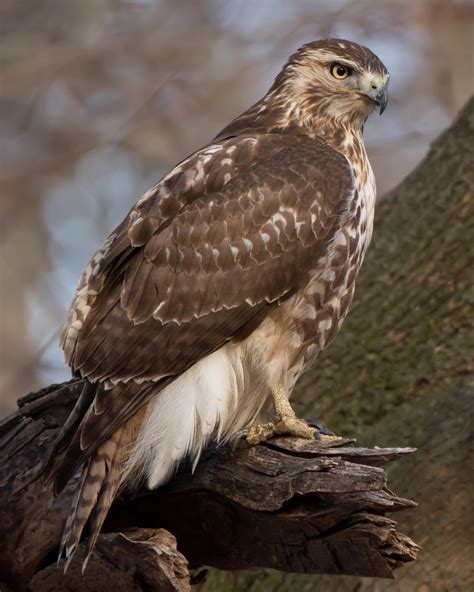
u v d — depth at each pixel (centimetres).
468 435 1153
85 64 2236
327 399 1238
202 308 941
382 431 1194
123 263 939
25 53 2200
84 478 870
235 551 899
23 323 2183
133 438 907
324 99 1097
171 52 2195
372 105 1102
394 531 806
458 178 1301
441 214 1291
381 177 2217
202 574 933
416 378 1227
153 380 916
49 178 2283
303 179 993
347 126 1102
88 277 947
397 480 1148
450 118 2083
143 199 971
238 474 871
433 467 1145
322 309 991
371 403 1227
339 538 827
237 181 982
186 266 943
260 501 848
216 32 2195
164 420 914
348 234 999
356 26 2050
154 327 923
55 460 854
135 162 2283
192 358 934
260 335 966
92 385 900
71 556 830
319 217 984
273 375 971
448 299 1257
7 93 2231
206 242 952
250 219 966
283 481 831
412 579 1102
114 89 2264
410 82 2133
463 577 1099
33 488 887
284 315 975
